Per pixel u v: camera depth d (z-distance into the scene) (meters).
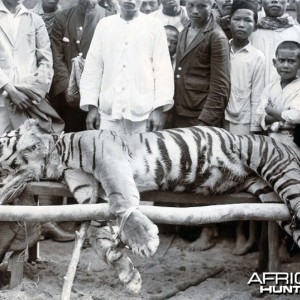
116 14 4.71
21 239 3.98
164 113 4.70
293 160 4.05
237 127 4.69
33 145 4.01
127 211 3.63
